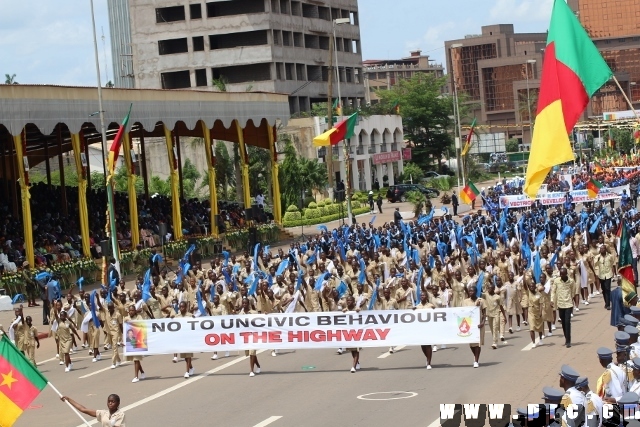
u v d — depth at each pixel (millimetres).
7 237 53688
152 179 94250
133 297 32031
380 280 37875
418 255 40656
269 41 113688
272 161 73688
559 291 28547
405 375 26594
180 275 39000
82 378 30094
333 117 97438
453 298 31875
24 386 18266
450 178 111125
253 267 40406
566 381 15172
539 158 20641
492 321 29578
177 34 115312
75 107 53406
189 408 24625
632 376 16938
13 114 48938
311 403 24047
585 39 20797
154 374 29734
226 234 65875
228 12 116125
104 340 35844
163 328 28609
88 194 68250
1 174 74312
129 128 57969
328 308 32469
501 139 145875
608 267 34812
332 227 78625
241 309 29875
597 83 20656
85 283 52562
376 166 107688
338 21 73438
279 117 73500
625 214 47438
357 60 131125
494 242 44031
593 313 34406
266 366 29703
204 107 64562
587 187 68625
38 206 63719
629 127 131750
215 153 90812
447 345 30922
